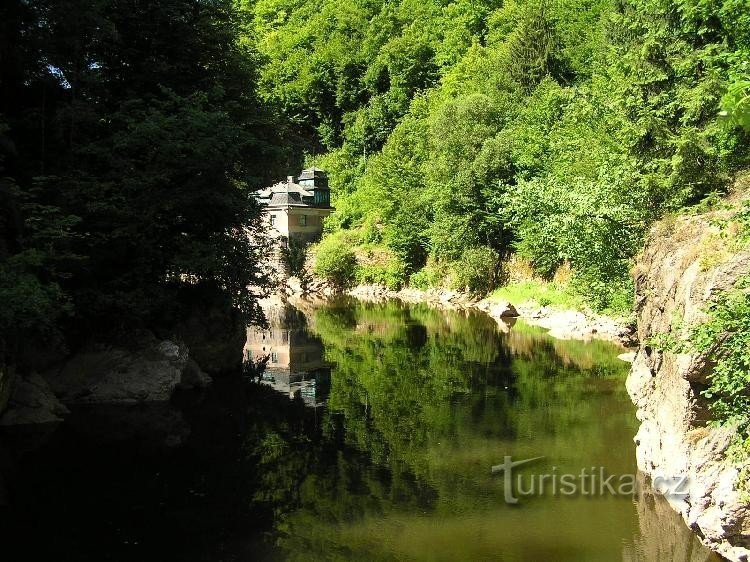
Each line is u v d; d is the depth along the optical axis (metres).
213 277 24.05
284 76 100.19
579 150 34.72
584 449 15.58
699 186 18.78
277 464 15.08
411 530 11.70
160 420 18.56
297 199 72.06
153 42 23.81
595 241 27.69
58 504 12.88
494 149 47.94
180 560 10.71
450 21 91.25
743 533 9.52
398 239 59.22
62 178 20.33
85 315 20.45
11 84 20.91
